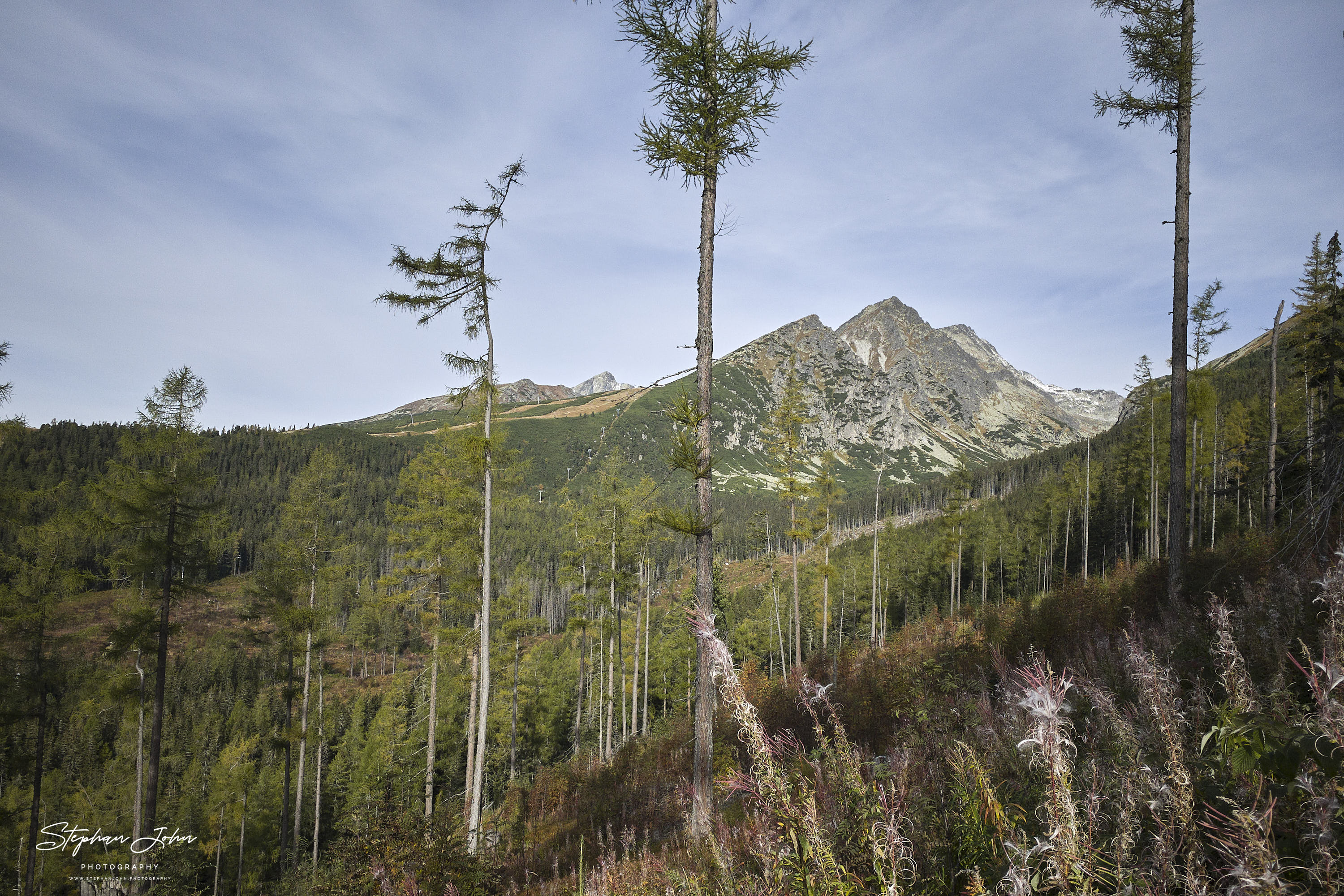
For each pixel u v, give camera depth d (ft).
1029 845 7.13
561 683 150.20
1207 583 33.73
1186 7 39.99
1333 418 27.02
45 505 60.64
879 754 25.49
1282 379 110.11
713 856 12.73
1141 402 129.49
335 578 87.76
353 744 134.21
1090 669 18.88
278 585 84.33
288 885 66.80
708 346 31.63
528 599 96.48
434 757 78.43
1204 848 6.36
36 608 61.87
